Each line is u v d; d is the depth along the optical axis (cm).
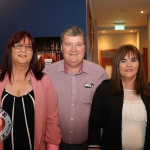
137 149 147
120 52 153
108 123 153
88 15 335
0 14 317
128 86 158
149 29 660
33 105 134
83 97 172
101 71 183
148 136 146
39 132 135
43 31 307
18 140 131
